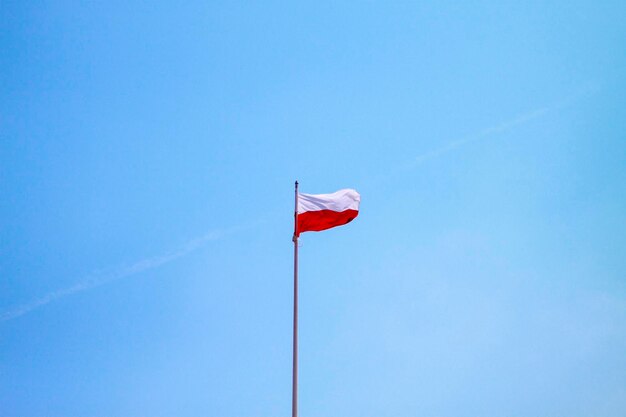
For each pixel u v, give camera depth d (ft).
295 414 80.48
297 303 86.17
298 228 90.63
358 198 94.84
